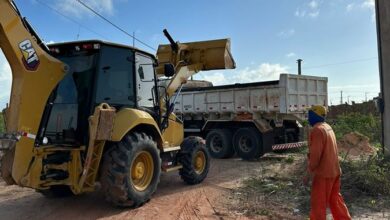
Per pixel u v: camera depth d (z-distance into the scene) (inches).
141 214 258.7
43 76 242.8
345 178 304.7
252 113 531.5
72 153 253.1
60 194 301.6
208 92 583.2
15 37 229.1
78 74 265.4
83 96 260.4
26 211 267.7
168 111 336.2
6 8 225.3
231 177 388.8
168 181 368.5
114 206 274.7
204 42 401.7
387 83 369.7
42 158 244.5
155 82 319.6
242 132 530.0
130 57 287.4
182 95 618.5
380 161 335.9
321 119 221.1
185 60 399.5
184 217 253.6
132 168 267.6
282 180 350.0
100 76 263.3
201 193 318.3
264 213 260.2
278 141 550.6
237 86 548.7
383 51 372.8
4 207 278.2
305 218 249.0
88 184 253.3
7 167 237.8
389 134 368.2
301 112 518.9
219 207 277.1
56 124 262.2
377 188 289.3
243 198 300.2
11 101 237.8
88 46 261.1
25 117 235.8
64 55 272.2
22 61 232.2
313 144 213.2
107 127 244.8
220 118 569.6
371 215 250.4
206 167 366.3
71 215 257.1
